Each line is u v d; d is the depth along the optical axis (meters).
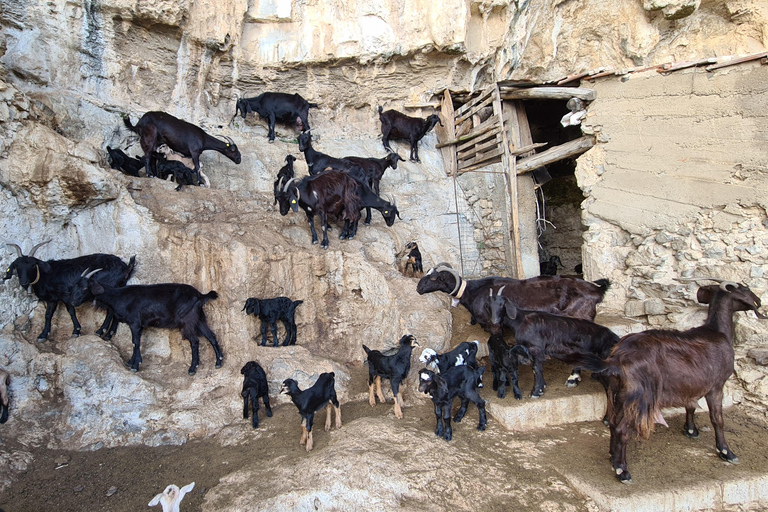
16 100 6.01
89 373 5.59
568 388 5.70
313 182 7.23
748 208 5.95
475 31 9.30
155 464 4.93
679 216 6.59
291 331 6.59
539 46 8.39
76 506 4.28
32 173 5.99
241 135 9.82
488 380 6.18
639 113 7.03
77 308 6.22
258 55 9.80
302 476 4.36
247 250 6.45
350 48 9.84
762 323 5.77
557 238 12.88
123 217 6.67
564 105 11.75
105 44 8.27
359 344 6.89
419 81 10.53
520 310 5.66
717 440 4.70
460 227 10.20
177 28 8.63
